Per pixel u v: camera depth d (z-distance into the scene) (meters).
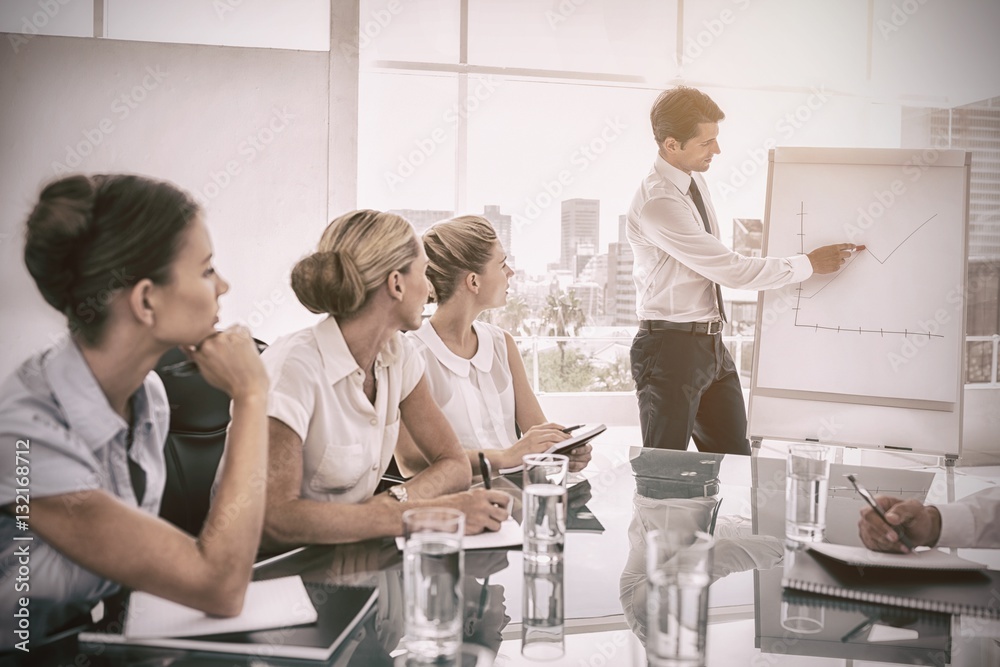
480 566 1.09
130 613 0.88
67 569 0.94
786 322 3.05
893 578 0.99
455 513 0.83
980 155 5.43
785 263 2.87
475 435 1.87
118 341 0.93
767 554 1.12
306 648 0.79
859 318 2.97
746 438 3.08
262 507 0.92
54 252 0.89
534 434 1.71
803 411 3.02
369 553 1.13
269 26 4.44
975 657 0.79
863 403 2.96
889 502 1.13
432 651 0.80
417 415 1.54
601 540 1.20
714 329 2.92
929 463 3.44
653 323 2.94
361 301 1.31
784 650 0.80
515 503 1.41
